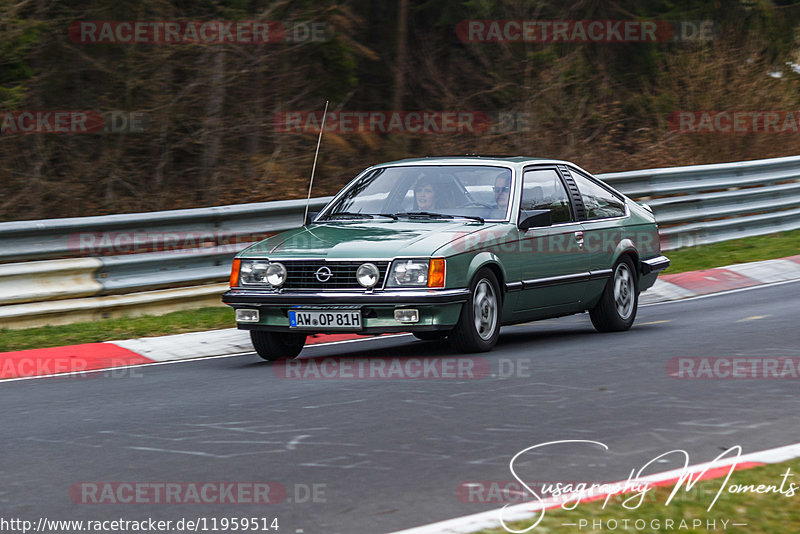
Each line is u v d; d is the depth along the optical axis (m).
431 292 24.72
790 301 35.84
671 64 73.38
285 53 55.00
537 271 27.91
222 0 51.50
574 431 18.14
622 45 74.62
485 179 28.28
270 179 54.34
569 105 67.69
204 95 52.41
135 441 18.19
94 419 20.25
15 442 18.47
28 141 51.19
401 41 68.19
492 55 70.19
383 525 13.27
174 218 35.50
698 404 20.19
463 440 17.61
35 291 32.53
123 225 34.53
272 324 25.84
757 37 74.50
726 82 72.12
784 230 53.75
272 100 54.91
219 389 23.08
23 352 28.70
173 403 21.61
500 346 28.33
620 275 31.11
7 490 15.31
